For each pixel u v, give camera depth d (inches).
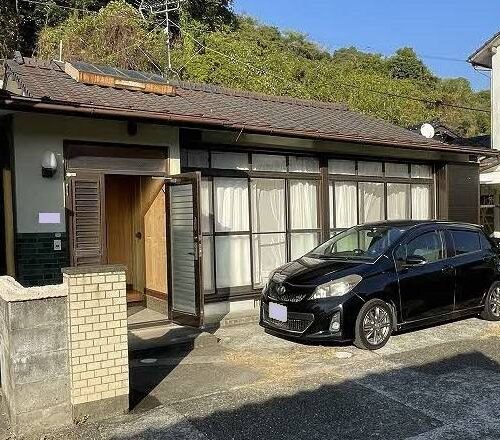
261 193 359.3
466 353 232.4
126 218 357.4
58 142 259.3
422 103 1264.8
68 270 161.0
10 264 255.8
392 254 259.3
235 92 460.4
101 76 331.3
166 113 277.0
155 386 195.6
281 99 487.2
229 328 297.3
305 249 379.2
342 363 219.3
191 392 188.1
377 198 426.6
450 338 261.0
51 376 158.1
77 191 265.0
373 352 235.8
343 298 234.8
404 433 150.8
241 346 254.7
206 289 328.5
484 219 599.5
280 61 1010.1
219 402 177.3
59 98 256.2
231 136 328.8
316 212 386.0
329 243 300.0
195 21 949.2
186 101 355.3
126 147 282.8
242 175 344.8
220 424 158.9
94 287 165.0
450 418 160.7
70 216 262.5
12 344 153.1
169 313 295.0
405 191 447.5
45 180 255.8
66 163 263.1
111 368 167.2
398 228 278.1
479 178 502.9
